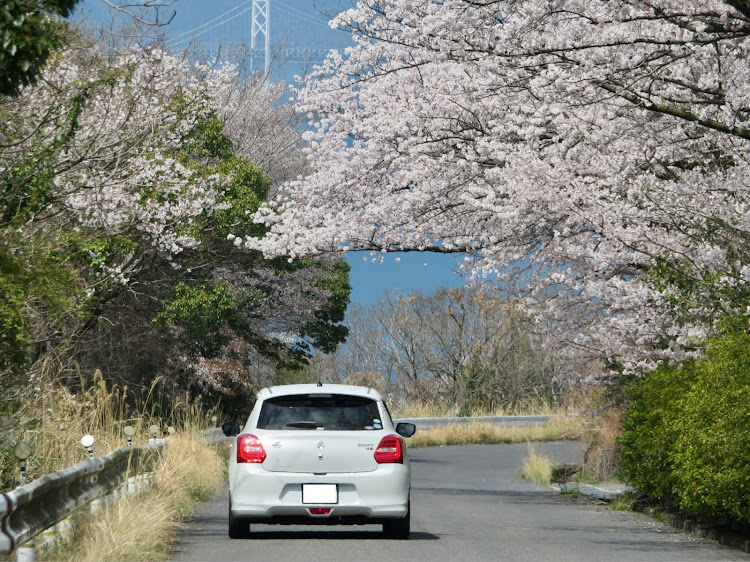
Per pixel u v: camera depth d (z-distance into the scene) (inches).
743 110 1619.1
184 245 2925.7
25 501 821.2
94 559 929.5
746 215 1608.0
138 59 2566.4
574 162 1870.1
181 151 3127.5
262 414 1174.3
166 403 3442.4
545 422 5344.5
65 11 947.3
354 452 1146.0
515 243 1964.8
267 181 3385.8
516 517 1669.5
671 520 1610.5
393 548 1095.6
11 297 1256.8
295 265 3651.6
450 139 2080.5
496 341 6141.7
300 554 1036.5
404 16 1943.9
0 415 1466.5
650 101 1499.8
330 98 2203.5
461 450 4185.5
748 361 1301.7
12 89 947.3
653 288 1750.7
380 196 2190.0
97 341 3048.7
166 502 1389.0
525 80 1825.8
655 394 1664.6
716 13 1393.9
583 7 1544.0
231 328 3924.7
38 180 1594.5
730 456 1261.1
